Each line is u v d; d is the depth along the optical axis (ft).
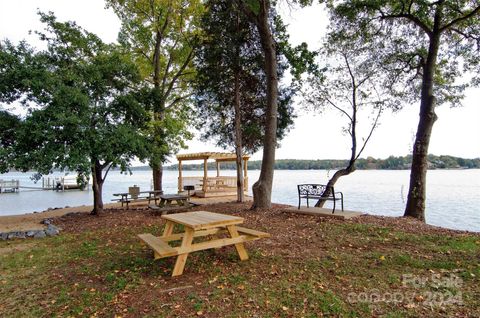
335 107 33.24
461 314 8.39
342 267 12.30
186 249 11.71
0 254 16.02
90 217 27.63
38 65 24.06
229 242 12.82
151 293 10.15
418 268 12.09
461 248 14.70
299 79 35.22
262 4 27.66
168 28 42.80
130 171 27.73
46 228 22.27
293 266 12.51
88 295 10.28
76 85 24.90
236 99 36.55
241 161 37.24
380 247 15.17
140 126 30.40
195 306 9.09
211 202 38.45
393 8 28.55
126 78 29.58
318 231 18.79
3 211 39.81
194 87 40.57
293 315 8.54
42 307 9.58
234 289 10.28
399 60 31.32
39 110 22.61
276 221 22.38
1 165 22.35
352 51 31.78
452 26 27.73
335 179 32.01
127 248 16.25
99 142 24.31
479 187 80.43
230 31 34.76
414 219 23.63
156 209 28.19
